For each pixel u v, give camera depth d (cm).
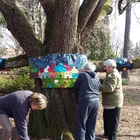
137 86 1938
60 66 545
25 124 405
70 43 547
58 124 554
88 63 521
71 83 554
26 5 1300
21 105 400
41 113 574
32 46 562
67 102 563
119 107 553
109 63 538
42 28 1364
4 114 415
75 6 521
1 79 1309
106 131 605
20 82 1209
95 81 504
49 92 561
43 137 555
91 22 605
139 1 761
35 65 561
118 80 539
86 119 498
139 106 1091
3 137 418
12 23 550
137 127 712
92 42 2377
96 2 571
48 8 571
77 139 493
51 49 555
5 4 536
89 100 489
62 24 528
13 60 608
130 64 612
